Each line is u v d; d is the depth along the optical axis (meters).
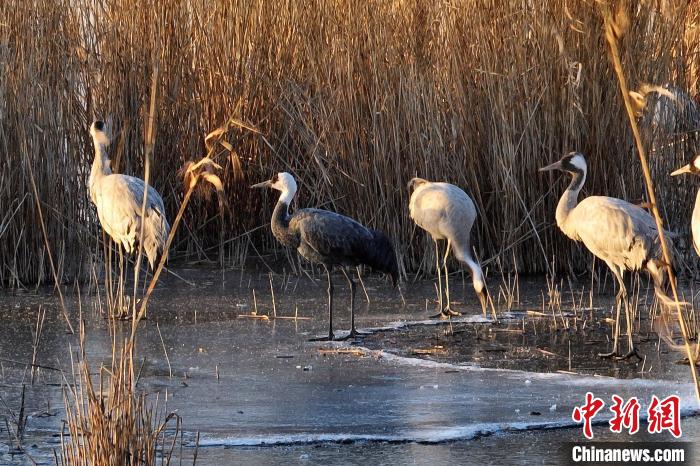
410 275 15.98
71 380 9.68
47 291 14.65
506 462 7.54
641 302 13.98
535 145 15.62
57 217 15.12
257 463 7.43
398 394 9.38
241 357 10.86
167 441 7.89
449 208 13.04
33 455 7.52
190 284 15.24
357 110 16.05
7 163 14.88
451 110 15.68
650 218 11.39
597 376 10.09
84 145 15.96
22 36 15.04
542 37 15.50
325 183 16.25
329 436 8.04
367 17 16.02
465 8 15.73
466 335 12.06
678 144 15.81
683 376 10.06
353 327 11.93
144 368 10.30
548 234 15.84
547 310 13.49
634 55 15.30
